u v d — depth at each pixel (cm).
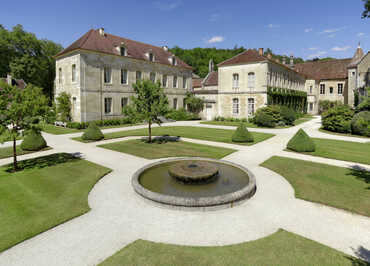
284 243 506
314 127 2480
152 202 686
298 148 1347
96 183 868
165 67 3328
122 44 2731
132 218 615
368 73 2830
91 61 2497
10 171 1010
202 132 2117
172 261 452
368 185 836
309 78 4372
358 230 559
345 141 1698
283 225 582
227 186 782
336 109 2177
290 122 2691
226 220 604
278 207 677
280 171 1003
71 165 1088
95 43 2592
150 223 590
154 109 1495
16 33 3766
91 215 632
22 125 982
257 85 2959
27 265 445
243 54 3172
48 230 562
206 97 3525
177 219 609
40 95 1035
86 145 1560
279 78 3281
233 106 3225
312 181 881
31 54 4062
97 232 552
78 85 2452
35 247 498
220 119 3284
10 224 584
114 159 1198
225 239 523
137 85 1523
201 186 781
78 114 2492
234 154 1299
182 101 3650
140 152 1346
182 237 531
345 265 438
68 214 631
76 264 446
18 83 4034
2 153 1326
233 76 3184
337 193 767
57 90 2827
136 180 791
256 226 576
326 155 1258
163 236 535
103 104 2648
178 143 1609
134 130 2264
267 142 1652
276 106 2683
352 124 1992
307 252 477
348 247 495
